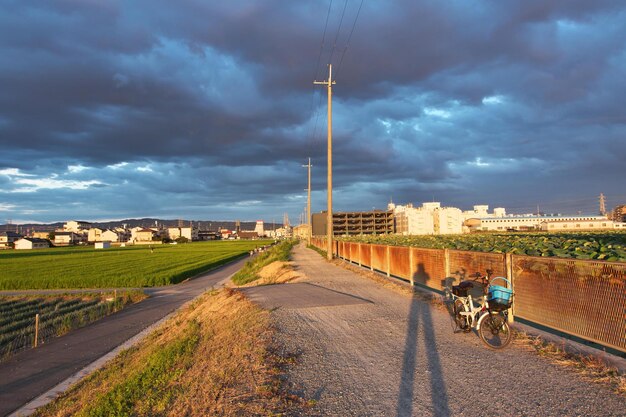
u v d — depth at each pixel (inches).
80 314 1045.2
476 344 310.7
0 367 616.4
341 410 203.2
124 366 495.2
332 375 253.3
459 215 4443.9
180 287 1547.7
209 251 3976.4
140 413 247.3
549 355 274.5
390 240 1187.3
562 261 298.8
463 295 338.3
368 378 246.5
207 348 394.0
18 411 431.2
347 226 4768.7
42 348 722.8
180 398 251.6
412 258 641.0
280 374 256.5
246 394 228.4
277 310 480.7
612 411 190.2
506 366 257.3
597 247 433.4
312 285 744.3
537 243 582.6
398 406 205.9
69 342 759.1
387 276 792.9
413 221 4402.1
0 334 866.1
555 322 306.0
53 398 457.4
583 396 207.5
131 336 780.0
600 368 244.1
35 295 1406.3
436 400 211.3
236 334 398.9
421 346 310.8
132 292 1365.7
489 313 303.1
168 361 376.2
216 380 265.0
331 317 432.8
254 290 724.0
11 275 1888.5
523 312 345.1
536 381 230.1
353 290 642.8
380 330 367.6
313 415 198.4
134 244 6958.7
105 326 892.0
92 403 298.5
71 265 2450.8
